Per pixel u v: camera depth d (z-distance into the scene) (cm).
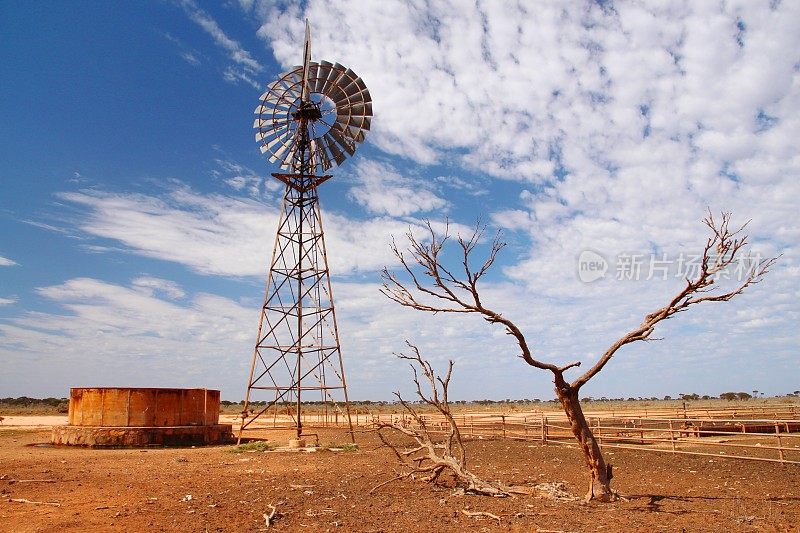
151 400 3212
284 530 1056
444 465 1494
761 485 1568
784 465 1939
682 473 1814
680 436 3136
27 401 12581
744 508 1215
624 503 1275
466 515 1154
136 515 1198
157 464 2212
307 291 3262
